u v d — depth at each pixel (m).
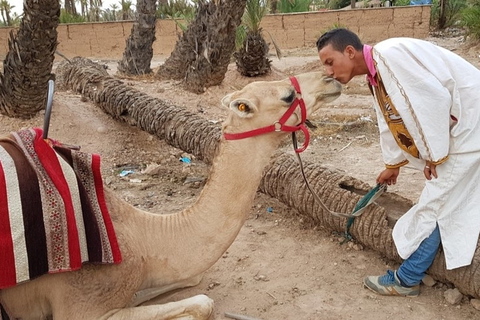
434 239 3.81
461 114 3.55
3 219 2.88
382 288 4.12
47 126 3.18
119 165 7.79
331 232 5.16
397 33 25.16
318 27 25.95
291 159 5.55
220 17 11.54
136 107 7.94
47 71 8.41
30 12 7.87
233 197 3.37
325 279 4.41
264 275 4.49
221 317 3.90
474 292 3.82
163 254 3.40
